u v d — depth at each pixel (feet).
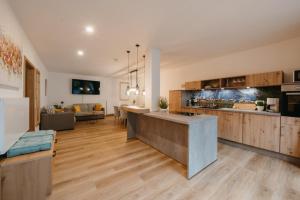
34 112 11.64
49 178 5.07
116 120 23.02
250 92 12.45
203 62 16.33
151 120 11.30
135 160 8.81
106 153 9.83
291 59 10.19
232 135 11.51
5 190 4.42
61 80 23.65
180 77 19.48
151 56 11.87
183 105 16.97
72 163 8.31
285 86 8.83
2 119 4.25
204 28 8.57
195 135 7.20
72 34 9.33
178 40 10.35
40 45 11.30
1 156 4.75
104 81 28.04
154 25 8.25
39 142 5.59
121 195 5.69
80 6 6.47
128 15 7.16
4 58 5.57
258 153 10.01
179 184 6.42
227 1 6.12
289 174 7.21
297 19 7.57
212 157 8.47
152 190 6.01
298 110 8.45
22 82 8.48
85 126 18.52
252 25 8.23
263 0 6.07
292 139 8.54
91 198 5.50
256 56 12.00
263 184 6.40
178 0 6.04
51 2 6.18
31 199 4.79
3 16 5.49
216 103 15.08
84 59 15.53
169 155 9.44
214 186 6.28
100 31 8.96
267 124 9.56
